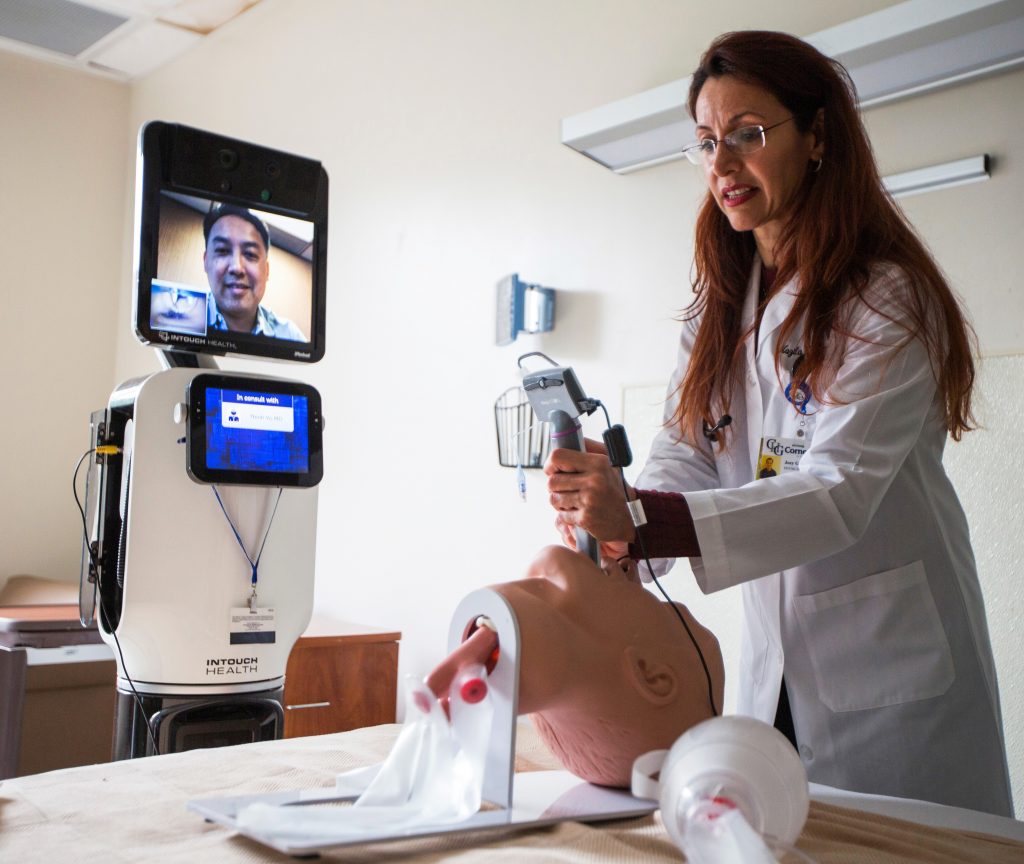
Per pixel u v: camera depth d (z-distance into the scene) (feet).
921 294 4.23
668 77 9.20
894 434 3.97
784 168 4.49
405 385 11.97
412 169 12.14
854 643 4.42
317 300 6.22
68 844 2.61
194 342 5.62
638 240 9.30
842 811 3.13
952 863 2.61
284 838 2.40
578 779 3.41
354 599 12.48
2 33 15.49
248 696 5.43
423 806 2.76
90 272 16.87
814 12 7.98
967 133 7.06
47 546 16.07
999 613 6.58
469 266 11.18
